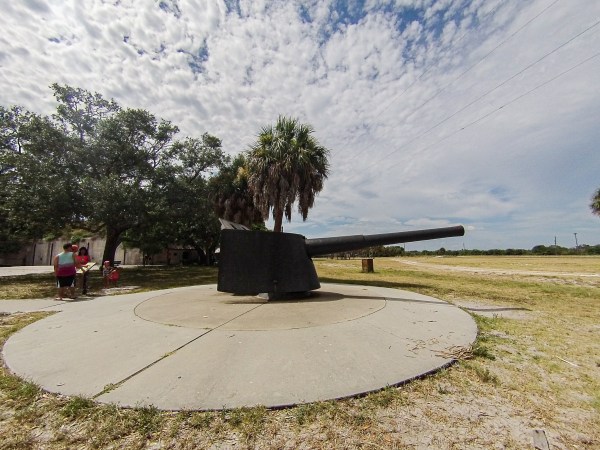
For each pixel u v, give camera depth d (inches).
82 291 332.8
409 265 1081.4
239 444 72.5
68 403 88.7
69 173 490.3
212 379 101.6
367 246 283.0
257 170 480.4
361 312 195.9
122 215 491.2
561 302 272.5
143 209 507.5
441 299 279.0
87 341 141.0
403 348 133.0
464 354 129.4
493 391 100.3
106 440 73.8
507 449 71.2
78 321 180.4
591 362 126.6
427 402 92.2
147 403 87.6
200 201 620.7
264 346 131.6
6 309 227.5
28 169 439.2
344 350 128.0
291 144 467.8
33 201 423.8
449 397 95.5
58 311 217.5
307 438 74.8
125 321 176.6
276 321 172.7
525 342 152.6
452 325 173.8
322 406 87.1
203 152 735.1
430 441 73.7
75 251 289.3
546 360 128.3
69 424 80.1
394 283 429.7
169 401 88.5
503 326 182.9
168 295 276.2
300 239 271.4
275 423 80.4
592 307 248.4
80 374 106.6
